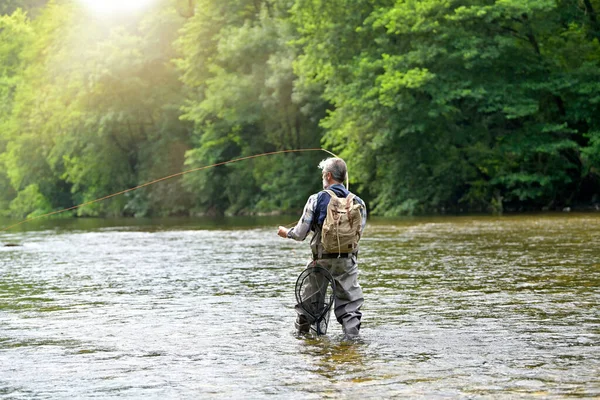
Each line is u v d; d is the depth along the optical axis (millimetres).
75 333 8383
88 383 6102
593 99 36156
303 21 43531
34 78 69750
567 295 10266
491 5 36875
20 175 70750
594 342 7277
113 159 64375
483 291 10844
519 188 38938
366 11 40875
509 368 6281
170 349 7398
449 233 23391
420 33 38188
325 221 7848
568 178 37938
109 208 65312
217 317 9266
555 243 18266
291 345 7465
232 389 5801
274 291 11562
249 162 57250
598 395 5410
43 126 67625
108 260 17922
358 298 8031
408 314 9086
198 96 60188
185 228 34469
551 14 37188
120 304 10562
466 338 7578
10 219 64125
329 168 8117
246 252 19172
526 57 37906
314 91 50000
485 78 38062
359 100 38531
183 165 62500
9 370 6621
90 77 59375
